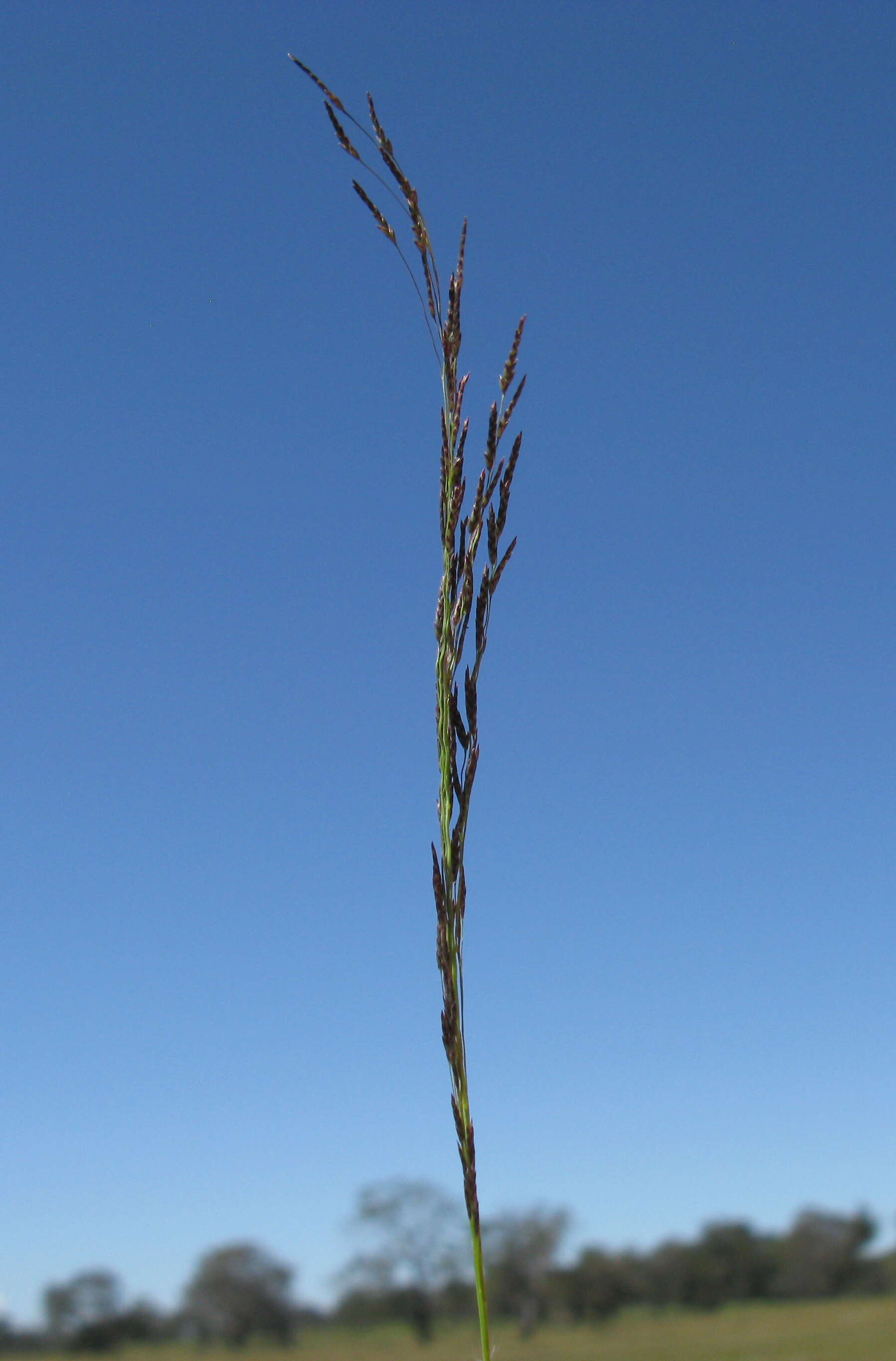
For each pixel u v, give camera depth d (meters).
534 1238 89.00
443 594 2.11
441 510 2.14
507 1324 87.31
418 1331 86.75
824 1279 92.94
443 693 2.06
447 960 1.96
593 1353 72.81
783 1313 86.94
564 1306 87.25
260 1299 88.81
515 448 2.14
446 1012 1.95
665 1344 74.94
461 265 2.20
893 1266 94.00
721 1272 93.50
